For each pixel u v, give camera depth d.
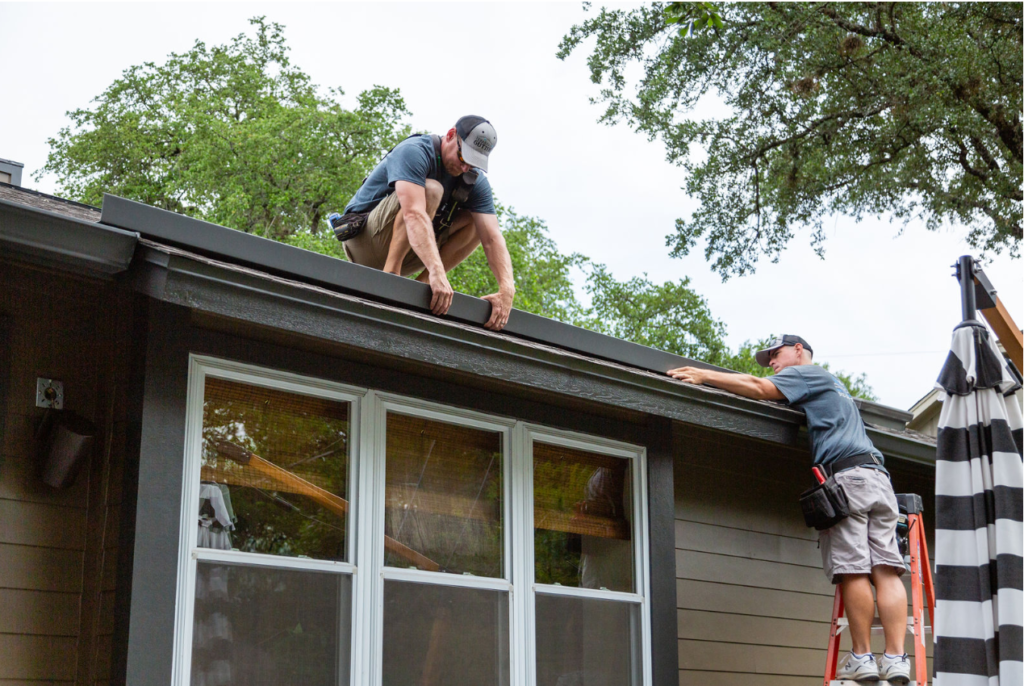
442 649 4.21
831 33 18.70
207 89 30.52
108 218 3.74
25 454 3.69
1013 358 5.70
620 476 5.23
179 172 28.20
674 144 20.16
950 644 4.59
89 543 3.72
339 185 27.62
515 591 4.54
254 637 3.68
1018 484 4.72
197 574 3.61
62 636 3.60
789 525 6.49
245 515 3.81
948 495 4.82
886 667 5.13
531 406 4.89
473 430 4.67
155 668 3.40
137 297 3.86
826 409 5.57
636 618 5.02
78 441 3.61
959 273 5.28
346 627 3.94
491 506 4.62
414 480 4.37
